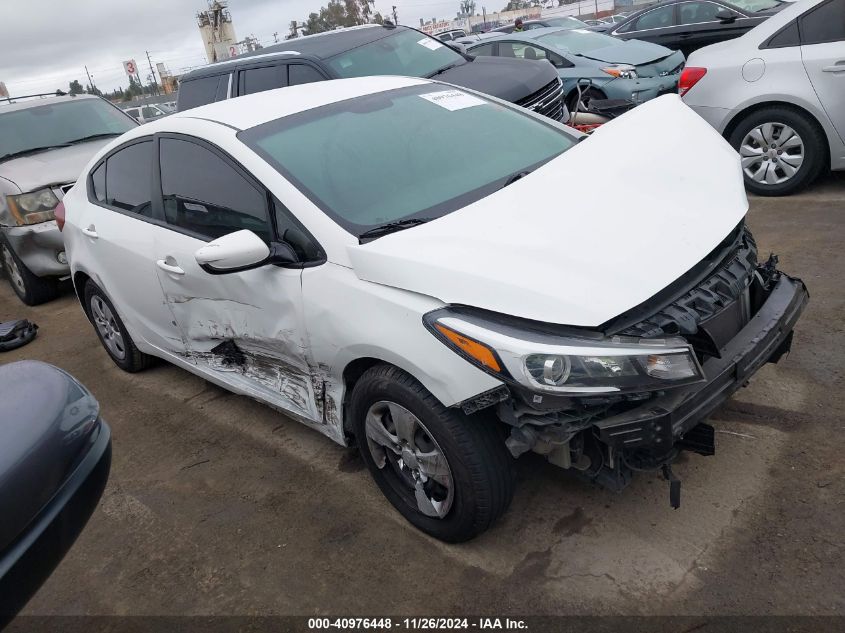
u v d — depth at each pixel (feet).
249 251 9.20
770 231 17.60
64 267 21.52
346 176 10.21
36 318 21.85
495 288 7.68
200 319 11.96
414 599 8.54
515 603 8.23
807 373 11.49
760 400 11.03
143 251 12.62
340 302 9.00
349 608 8.58
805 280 14.55
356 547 9.55
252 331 10.78
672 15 38.40
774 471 9.52
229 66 25.45
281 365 10.73
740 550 8.39
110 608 9.29
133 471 12.41
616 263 7.84
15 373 7.26
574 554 8.76
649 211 8.71
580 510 9.45
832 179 21.01
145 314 13.71
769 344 8.75
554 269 7.76
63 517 6.44
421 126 11.49
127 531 10.77
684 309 7.88
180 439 13.19
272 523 10.35
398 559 9.21
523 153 11.29
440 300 8.04
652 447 7.55
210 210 11.18
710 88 20.40
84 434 6.92
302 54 23.34
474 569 8.82
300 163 10.30
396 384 8.62
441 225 8.87
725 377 8.16
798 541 8.36
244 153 10.53
